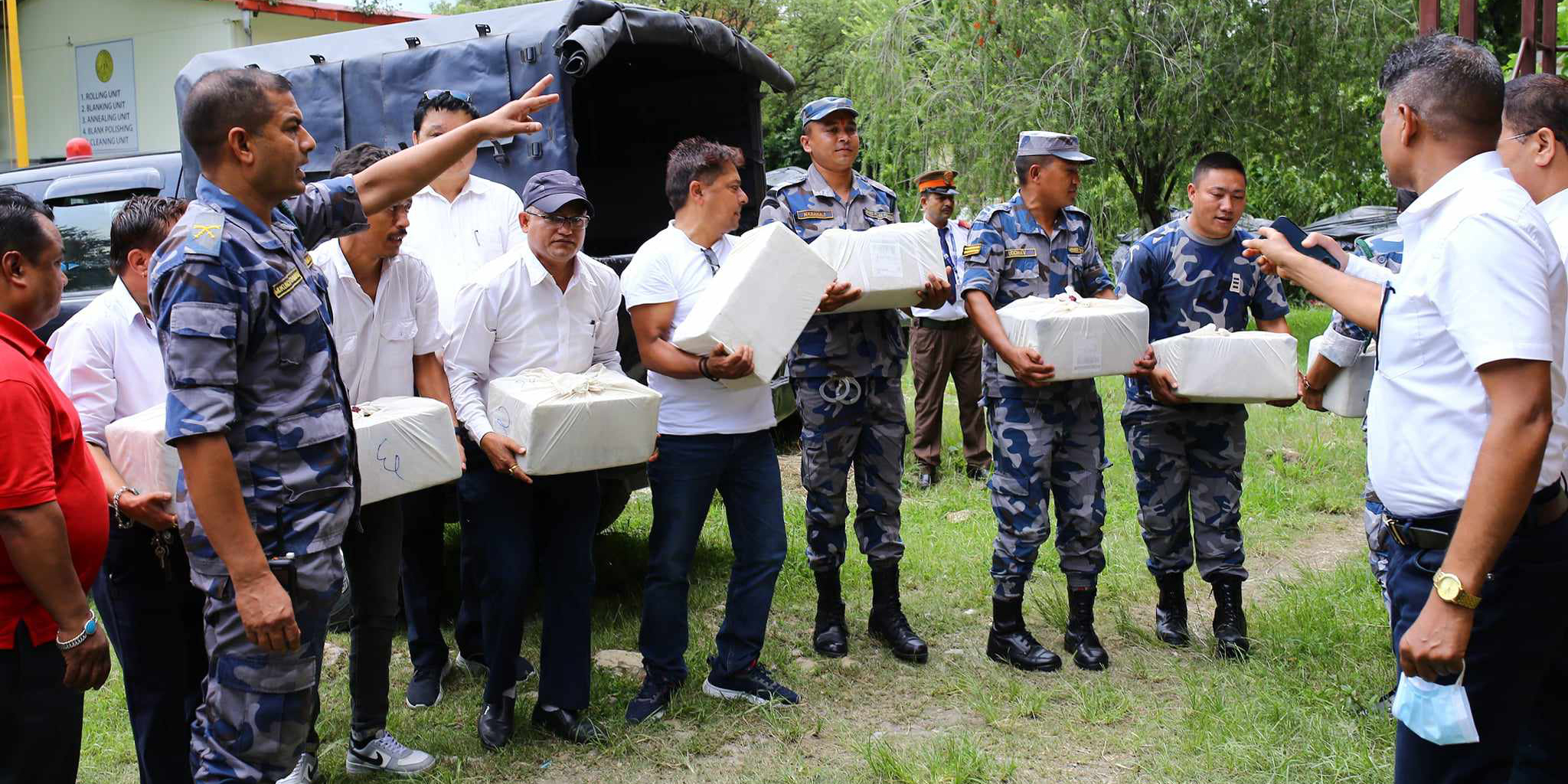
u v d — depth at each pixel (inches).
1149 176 450.6
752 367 131.1
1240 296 162.6
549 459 125.4
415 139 169.2
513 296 135.6
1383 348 87.7
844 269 147.4
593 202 251.1
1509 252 77.9
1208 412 160.1
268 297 91.8
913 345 260.7
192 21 546.3
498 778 132.9
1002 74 435.2
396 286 131.3
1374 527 144.6
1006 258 162.1
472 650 161.2
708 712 147.6
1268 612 175.2
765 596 148.9
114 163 236.8
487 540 135.2
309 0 533.6
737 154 145.4
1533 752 99.3
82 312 117.1
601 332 144.6
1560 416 84.4
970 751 132.0
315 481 94.9
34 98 613.3
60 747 94.5
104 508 99.0
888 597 168.6
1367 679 147.5
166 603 115.2
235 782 94.9
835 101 162.2
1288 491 242.2
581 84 240.1
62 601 90.9
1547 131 108.0
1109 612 182.4
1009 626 162.9
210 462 88.0
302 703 96.8
